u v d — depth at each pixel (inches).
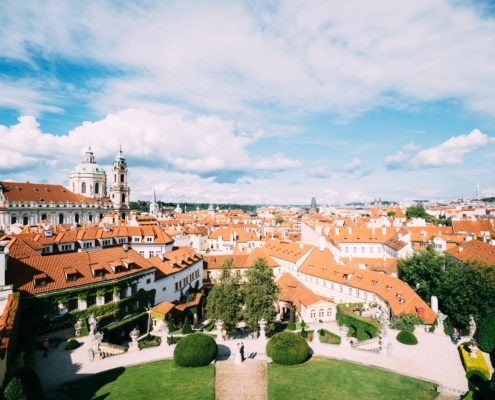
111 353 1627.7
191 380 1333.7
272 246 4200.3
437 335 1856.5
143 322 2218.3
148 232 3371.1
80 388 1288.1
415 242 4023.1
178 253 3078.2
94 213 6934.1
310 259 3395.7
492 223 5004.9
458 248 3390.7
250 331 2244.1
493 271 2162.9
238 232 5280.5
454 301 1998.0
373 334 2016.5
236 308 2059.5
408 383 1311.5
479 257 2874.0
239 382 1328.7
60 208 6230.3
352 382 1315.2
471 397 1079.6
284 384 1295.5
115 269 2139.5
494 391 993.5
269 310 2022.6
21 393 941.2
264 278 2180.1
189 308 2647.6
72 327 1854.1
